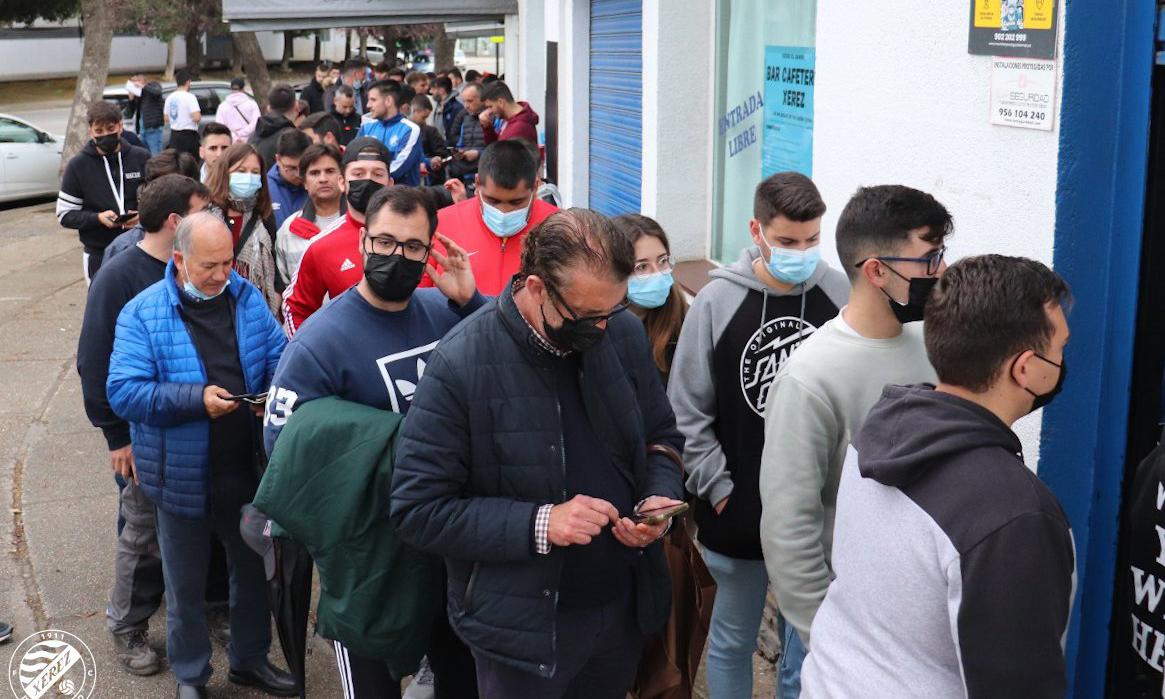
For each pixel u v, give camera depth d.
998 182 3.33
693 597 3.02
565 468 2.58
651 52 6.76
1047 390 2.01
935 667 1.93
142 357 3.72
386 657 2.91
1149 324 3.00
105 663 4.45
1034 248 3.19
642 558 2.77
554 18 10.14
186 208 4.08
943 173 3.60
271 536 3.05
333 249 4.48
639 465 2.73
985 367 1.97
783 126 5.72
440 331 3.24
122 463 4.12
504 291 2.57
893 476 1.96
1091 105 2.97
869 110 3.99
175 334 3.75
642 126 7.51
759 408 3.22
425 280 4.18
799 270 3.12
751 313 3.22
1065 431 3.13
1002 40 3.26
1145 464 2.21
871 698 1.97
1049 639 1.83
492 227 4.37
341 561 2.84
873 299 2.64
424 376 2.58
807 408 2.65
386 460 2.81
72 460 6.68
